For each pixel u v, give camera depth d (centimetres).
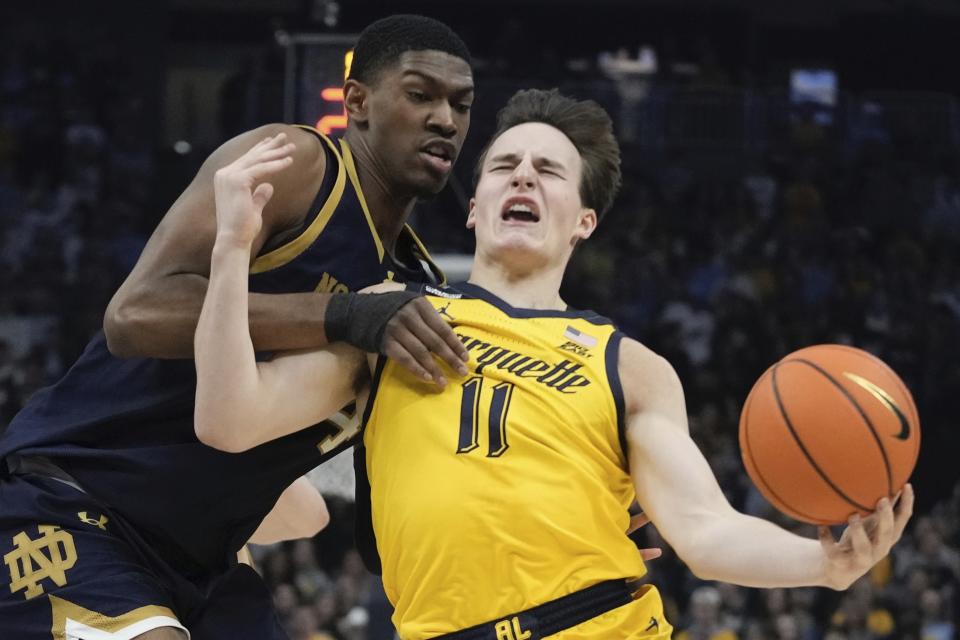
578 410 394
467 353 398
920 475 1816
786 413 350
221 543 453
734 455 1642
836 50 2538
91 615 420
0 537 437
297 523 523
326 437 442
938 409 1884
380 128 450
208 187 423
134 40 2370
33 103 2220
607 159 442
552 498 382
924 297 2042
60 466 439
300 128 438
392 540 393
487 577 380
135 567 433
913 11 2525
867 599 1408
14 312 1892
